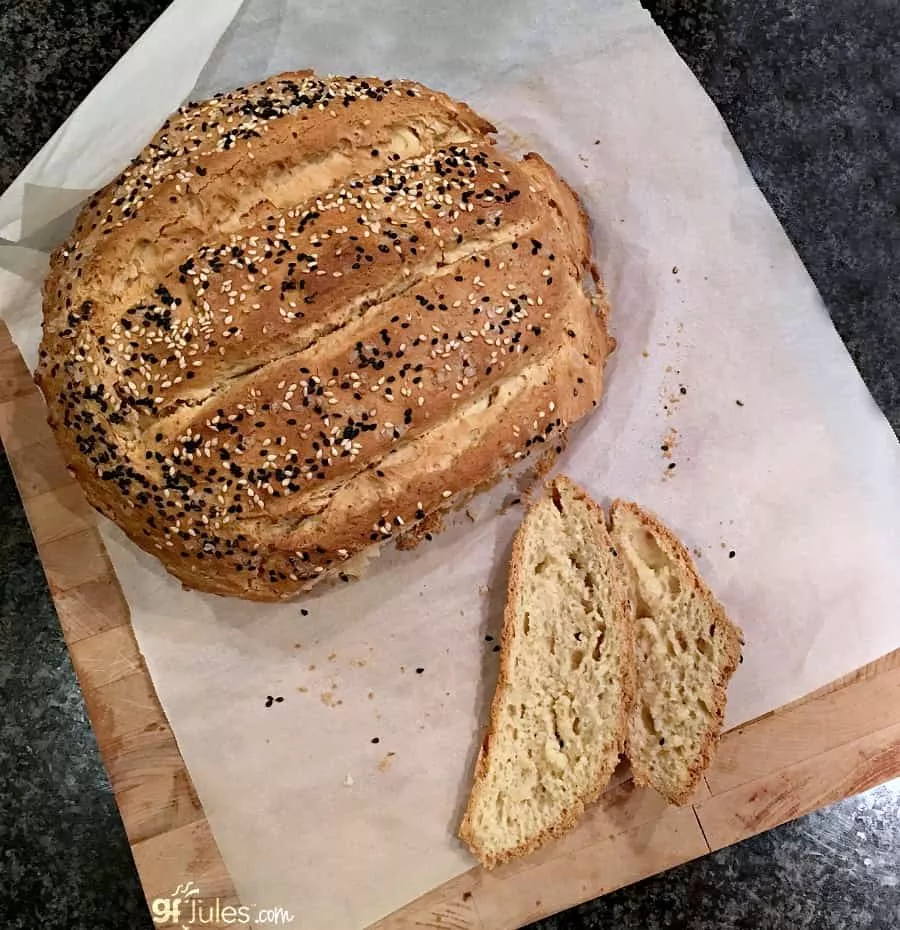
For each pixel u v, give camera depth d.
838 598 0.37
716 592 0.37
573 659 0.37
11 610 0.38
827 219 0.39
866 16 0.40
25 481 0.36
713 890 0.38
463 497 0.36
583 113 0.38
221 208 0.32
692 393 0.37
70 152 0.35
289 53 0.37
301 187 0.32
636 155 0.38
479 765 0.35
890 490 0.37
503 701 0.36
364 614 0.37
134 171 0.33
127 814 0.35
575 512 0.36
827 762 0.36
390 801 0.36
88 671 0.36
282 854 0.35
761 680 0.36
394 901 0.35
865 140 0.40
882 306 0.39
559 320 0.34
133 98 0.35
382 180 0.32
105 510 0.34
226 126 0.33
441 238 0.32
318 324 0.31
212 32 0.35
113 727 0.36
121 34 0.38
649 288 0.38
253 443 0.31
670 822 0.36
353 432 0.31
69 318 0.32
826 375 0.37
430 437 0.32
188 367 0.31
